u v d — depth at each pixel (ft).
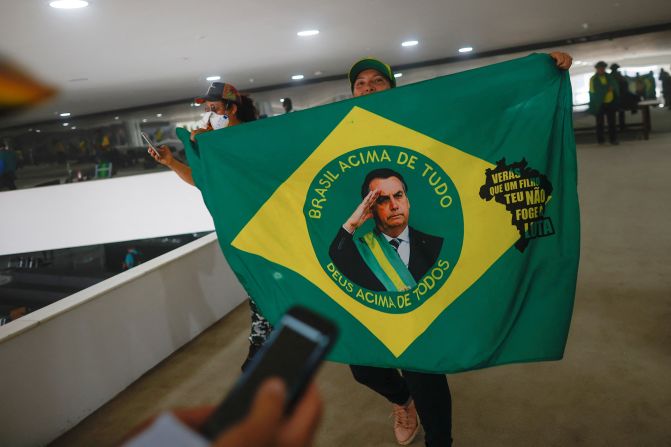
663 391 8.52
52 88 31.73
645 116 40.29
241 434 1.17
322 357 1.54
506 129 5.89
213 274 13.62
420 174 6.09
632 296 12.14
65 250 45.93
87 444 9.16
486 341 6.01
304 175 6.39
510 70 5.87
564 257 5.86
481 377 9.62
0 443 8.54
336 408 9.18
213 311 13.56
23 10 14.38
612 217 18.85
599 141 41.24
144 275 11.41
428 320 6.16
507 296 5.94
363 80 7.32
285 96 57.11
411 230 6.15
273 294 6.61
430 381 6.45
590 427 7.90
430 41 34.63
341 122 6.24
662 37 45.85
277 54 30.71
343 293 6.39
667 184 22.97
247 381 1.55
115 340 10.65
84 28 17.46
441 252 6.07
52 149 58.29
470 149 5.95
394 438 8.21
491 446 7.77
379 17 22.80
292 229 6.49
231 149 6.60
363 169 6.23
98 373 10.24
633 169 27.71
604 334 10.58
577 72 48.83
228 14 18.11
